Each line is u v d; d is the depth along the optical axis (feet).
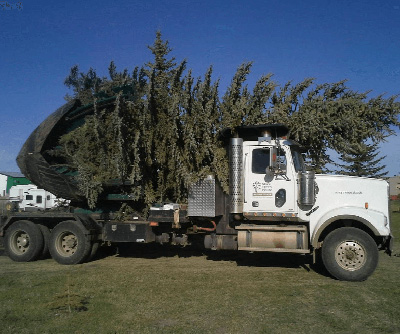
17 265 30.35
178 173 28.99
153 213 30.55
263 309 18.60
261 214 27.12
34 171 31.65
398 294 21.21
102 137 29.32
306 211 26.76
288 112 31.50
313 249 26.30
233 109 28.99
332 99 31.86
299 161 28.58
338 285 23.27
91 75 47.44
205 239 29.04
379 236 25.84
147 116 28.45
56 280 24.54
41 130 31.19
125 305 19.17
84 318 17.28
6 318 17.26
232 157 27.78
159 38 29.58
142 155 29.50
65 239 31.17
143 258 33.37
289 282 24.06
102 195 31.86
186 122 28.71
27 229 31.86
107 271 27.45
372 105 31.24
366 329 15.97
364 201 26.55
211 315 17.74
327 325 16.44
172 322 16.84
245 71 30.71
